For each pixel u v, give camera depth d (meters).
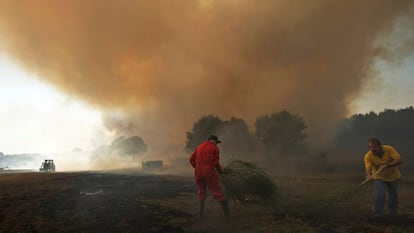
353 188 7.25
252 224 6.36
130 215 7.70
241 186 7.92
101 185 15.85
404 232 5.61
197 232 5.88
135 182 17.36
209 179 7.31
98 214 7.92
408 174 23.72
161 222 6.85
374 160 7.03
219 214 7.58
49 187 15.16
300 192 10.63
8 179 21.97
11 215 7.98
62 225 6.74
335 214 7.20
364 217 6.86
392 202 7.04
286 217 6.84
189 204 9.19
